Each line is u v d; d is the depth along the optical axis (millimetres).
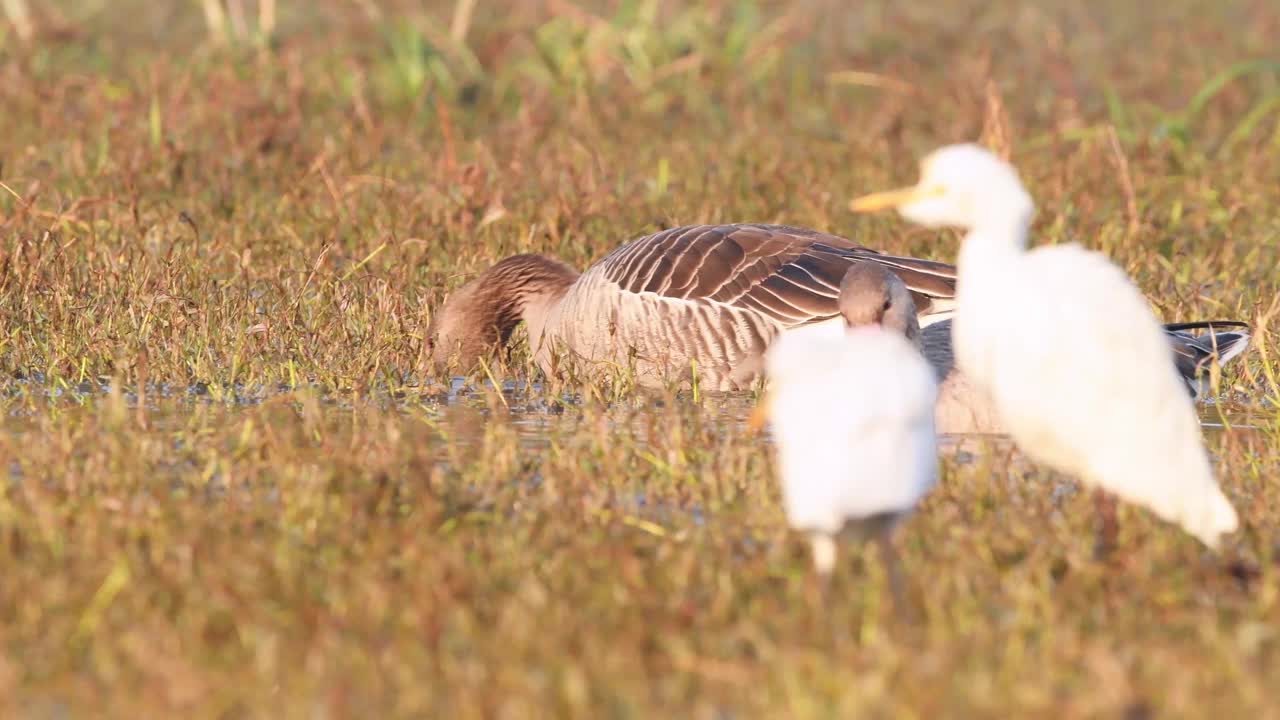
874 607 8242
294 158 21219
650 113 25828
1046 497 10516
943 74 29609
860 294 12156
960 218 9648
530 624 7949
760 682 7480
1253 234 18891
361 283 15773
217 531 9375
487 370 13680
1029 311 9195
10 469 10875
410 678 7414
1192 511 9281
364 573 8617
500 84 26375
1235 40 33062
